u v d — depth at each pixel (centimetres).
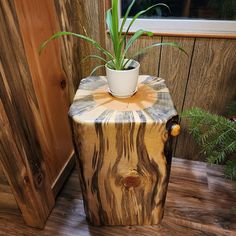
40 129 93
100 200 92
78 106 78
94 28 108
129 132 71
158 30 102
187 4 98
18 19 72
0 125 70
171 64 108
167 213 108
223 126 85
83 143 75
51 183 110
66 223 106
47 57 92
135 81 79
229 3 94
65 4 97
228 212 108
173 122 72
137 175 82
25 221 104
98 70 119
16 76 73
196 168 133
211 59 102
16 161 80
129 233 101
